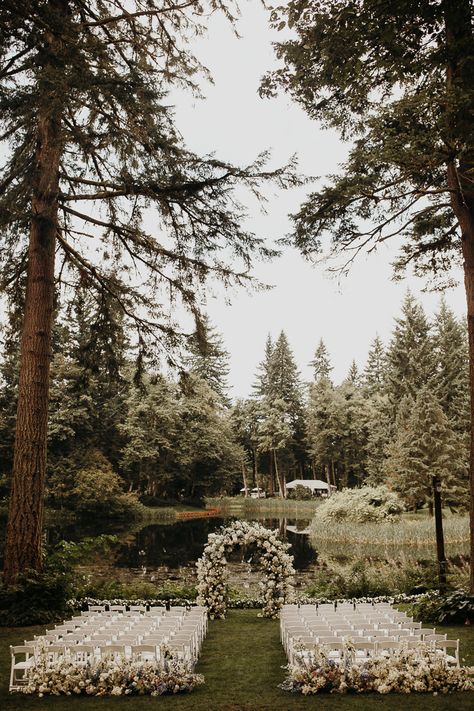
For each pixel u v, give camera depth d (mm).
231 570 21203
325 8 8023
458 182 9664
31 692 6895
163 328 14758
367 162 9703
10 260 13422
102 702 6562
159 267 14078
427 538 28844
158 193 11680
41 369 12148
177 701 6578
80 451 41719
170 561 23516
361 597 14305
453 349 55781
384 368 72688
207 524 41750
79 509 39594
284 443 66812
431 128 8086
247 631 11312
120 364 16109
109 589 14727
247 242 12438
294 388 73875
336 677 6879
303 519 48531
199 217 12375
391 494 34469
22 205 11367
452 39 8000
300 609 10445
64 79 8227
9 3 7324
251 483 79250
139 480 51312
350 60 8297
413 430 38594
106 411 46438
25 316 12367
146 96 9719
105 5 11664
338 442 62406
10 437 35656
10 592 10898
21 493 11633
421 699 6469
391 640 7605
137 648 7281
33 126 11703
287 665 7703
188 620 9727
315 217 10391
